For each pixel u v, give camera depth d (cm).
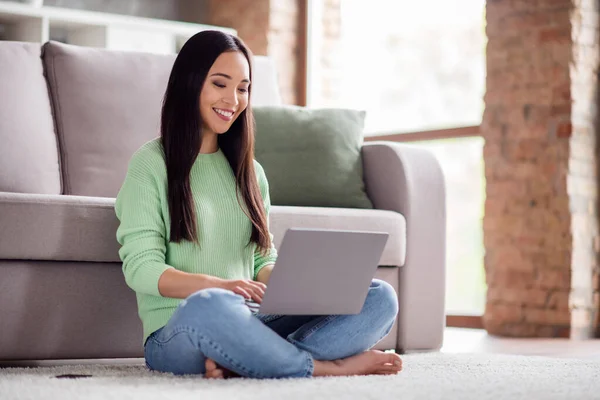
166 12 667
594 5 470
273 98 386
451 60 557
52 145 327
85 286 271
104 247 271
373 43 602
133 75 349
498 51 492
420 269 345
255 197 254
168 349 227
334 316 234
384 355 239
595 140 470
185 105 243
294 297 220
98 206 271
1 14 553
